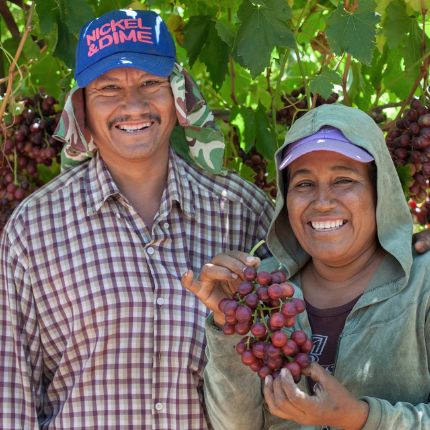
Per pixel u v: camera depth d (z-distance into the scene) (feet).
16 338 7.79
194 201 8.52
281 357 5.86
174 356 7.77
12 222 8.02
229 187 8.79
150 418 7.67
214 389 6.95
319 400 5.63
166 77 7.93
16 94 10.80
